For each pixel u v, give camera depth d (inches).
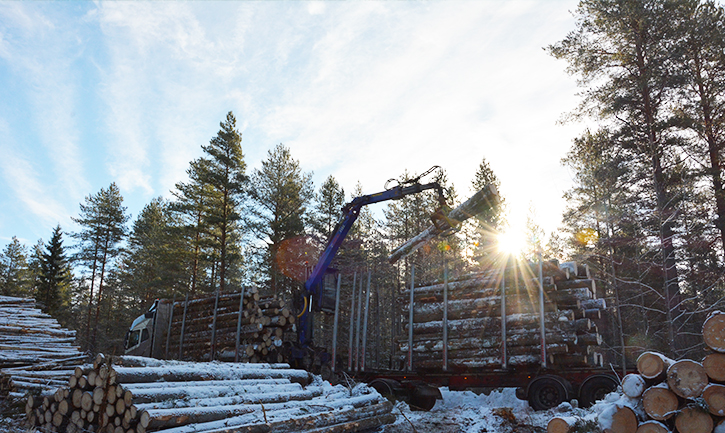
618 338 773.3
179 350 614.9
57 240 1760.6
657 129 743.1
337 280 601.0
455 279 484.4
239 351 544.4
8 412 330.0
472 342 444.5
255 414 264.1
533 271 434.3
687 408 216.7
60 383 364.5
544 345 406.3
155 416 217.6
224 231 1275.8
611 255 718.5
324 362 572.4
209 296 604.1
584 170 826.2
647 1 742.5
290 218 1222.9
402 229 1378.0
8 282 1964.8
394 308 844.0
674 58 725.9
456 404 492.7
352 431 305.6
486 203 503.8
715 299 658.8
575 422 265.7
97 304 1716.3
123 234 1834.4
